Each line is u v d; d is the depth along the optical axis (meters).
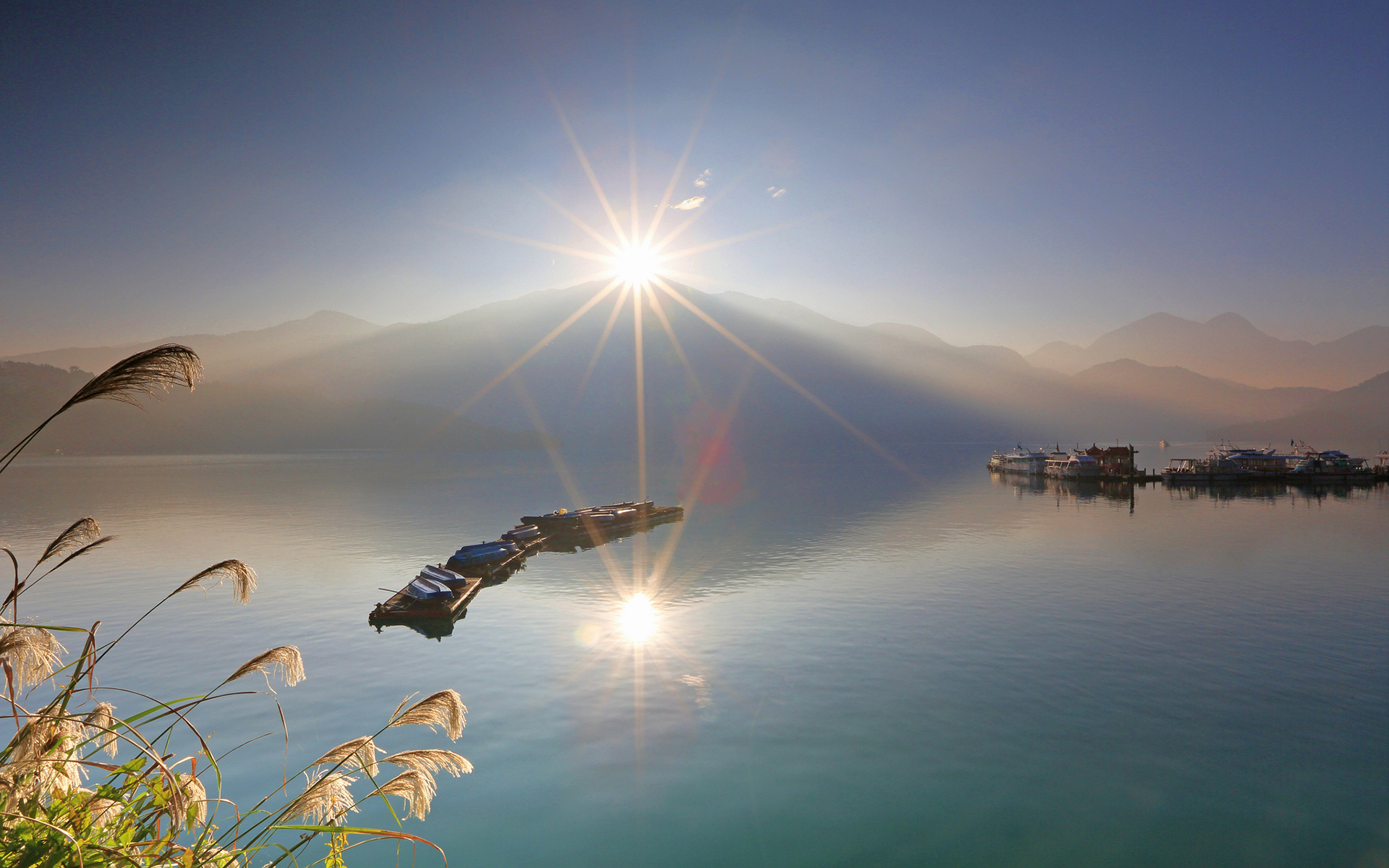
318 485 118.31
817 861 12.92
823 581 37.44
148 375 3.72
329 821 4.66
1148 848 13.22
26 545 50.66
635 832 13.86
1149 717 18.83
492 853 13.21
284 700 20.62
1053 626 27.58
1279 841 13.41
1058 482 115.94
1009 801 14.84
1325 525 57.97
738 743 17.64
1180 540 50.12
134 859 3.93
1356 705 19.38
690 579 39.22
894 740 17.67
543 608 32.50
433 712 4.89
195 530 58.94
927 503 84.25
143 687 21.92
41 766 3.91
